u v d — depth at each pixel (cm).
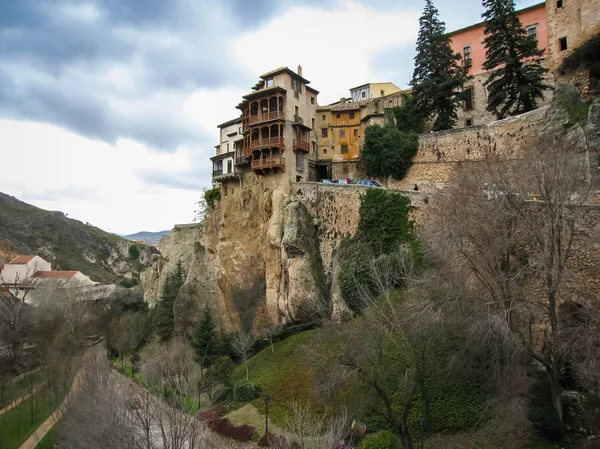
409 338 2270
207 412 2994
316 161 5516
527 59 4475
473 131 3800
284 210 4569
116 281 14138
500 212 1931
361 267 3350
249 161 5212
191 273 6194
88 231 16650
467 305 1967
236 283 5300
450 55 4656
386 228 3450
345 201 4041
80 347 5672
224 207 5731
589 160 2683
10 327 5534
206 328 4444
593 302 2033
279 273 4528
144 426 1827
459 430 2138
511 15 3919
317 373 2689
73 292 7981
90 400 2272
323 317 3681
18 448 3359
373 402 2416
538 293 2209
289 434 2373
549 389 2031
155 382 3231
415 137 4284
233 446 2466
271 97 4941
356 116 5741
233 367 3922
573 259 2139
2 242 12575
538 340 2203
